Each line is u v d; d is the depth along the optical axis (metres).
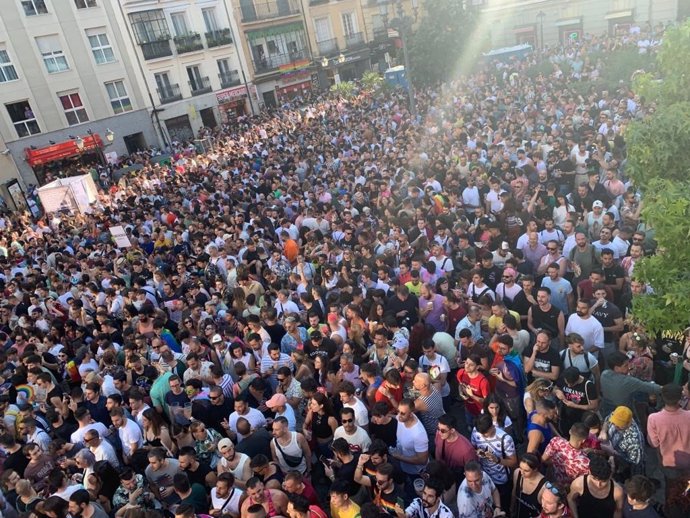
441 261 8.72
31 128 31.75
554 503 4.14
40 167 31.95
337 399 6.66
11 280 13.15
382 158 16.00
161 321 8.62
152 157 31.72
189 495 5.43
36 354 8.51
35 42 31.34
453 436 5.15
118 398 6.65
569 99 18.30
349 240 10.67
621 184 10.23
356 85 40.59
